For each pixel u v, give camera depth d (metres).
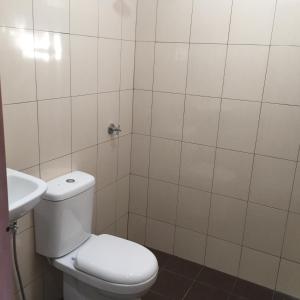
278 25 1.88
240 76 2.04
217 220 2.32
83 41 1.85
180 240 2.50
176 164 2.37
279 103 1.97
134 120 2.45
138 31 2.27
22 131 1.58
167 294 2.15
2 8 1.38
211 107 2.16
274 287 2.24
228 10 1.98
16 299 1.74
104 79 2.07
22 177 1.45
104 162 2.24
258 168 2.12
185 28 2.12
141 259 1.69
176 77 2.23
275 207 2.12
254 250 2.25
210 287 2.23
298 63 1.88
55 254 1.74
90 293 1.76
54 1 1.62
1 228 0.77
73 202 1.74
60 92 1.76
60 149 1.83
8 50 1.44
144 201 2.57
